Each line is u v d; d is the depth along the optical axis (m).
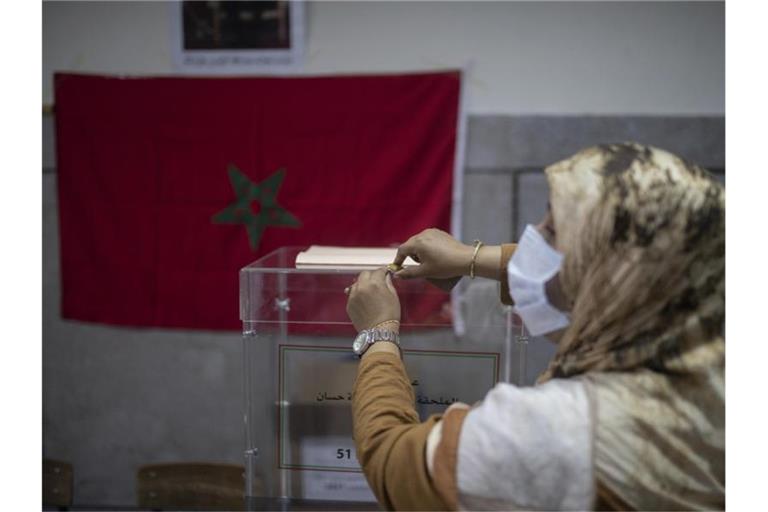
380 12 2.37
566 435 0.79
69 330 2.60
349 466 1.14
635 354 0.83
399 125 2.37
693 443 0.82
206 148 2.44
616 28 2.32
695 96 2.33
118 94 2.44
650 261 0.81
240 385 2.56
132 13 2.44
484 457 0.80
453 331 1.12
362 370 0.97
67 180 2.50
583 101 2.36
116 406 2.62
